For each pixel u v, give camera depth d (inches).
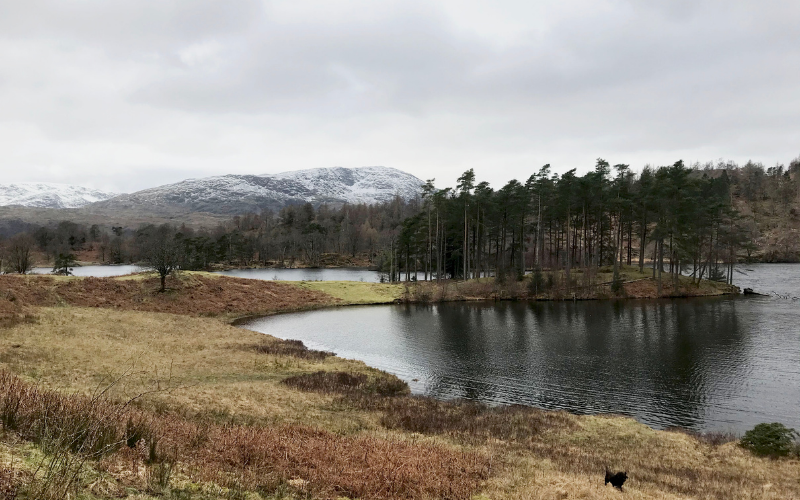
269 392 880.9
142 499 288.5
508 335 1846.7
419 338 1807.3
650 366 1360.7
